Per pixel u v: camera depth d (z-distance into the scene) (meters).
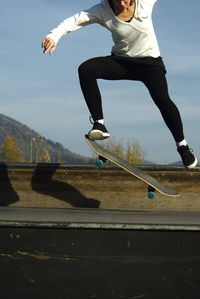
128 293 3.39
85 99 4.43
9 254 3.42
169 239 3.40
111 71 4.48
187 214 4.46
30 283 3.40
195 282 3.40
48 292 3.39
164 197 6.16
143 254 3.39
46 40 4.23
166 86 4.48
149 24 4.34
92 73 4.38
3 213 4.02
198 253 3.40
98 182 6.17
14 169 6.15
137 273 3.39
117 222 3.43
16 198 6.15
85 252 3.40
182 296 3.39
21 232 3.42
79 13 4.39
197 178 6.14
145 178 4.71
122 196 6.16
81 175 6.16
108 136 4.43
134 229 3.39
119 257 3.39
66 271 3.40
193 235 3.40
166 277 3.39
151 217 3.96
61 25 4.31
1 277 3.41
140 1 4.31
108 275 3.40
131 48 4.41
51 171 6.16
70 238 3.41
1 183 6.16
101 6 4.36
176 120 4.51
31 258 3.41
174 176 6.15
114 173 6.16
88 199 6.15
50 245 3.41
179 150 4.65
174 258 3.40
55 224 3.40
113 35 4.43
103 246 3.40
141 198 6.16
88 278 3.39
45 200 6.15
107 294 3.39
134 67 4.49
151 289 3.39
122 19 4.30
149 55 4.44
